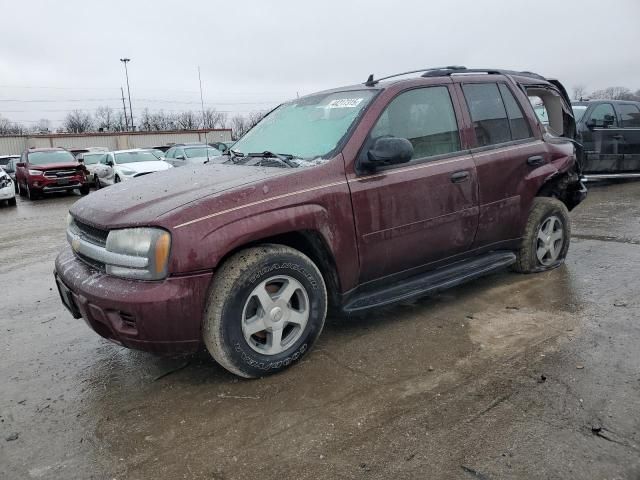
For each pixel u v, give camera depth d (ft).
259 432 8.68
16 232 32.01
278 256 10.16
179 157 56.34
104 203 10.66
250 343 10.12
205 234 9.29
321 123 12.42
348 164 11.18
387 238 11.71
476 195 13.34
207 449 8.32
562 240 16.35
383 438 8.34
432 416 8.84
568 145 16.53
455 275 13.30
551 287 14.94
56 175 56.54
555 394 9.30
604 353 10.73
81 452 8.43
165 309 9.13
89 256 10.21
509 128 14.70
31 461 8.26
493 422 8.57
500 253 14.85
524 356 10.80
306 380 10.29
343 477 7.52
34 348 12.73
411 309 13.79
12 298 17.08
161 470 7.88
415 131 12.47
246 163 12.17
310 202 10.46
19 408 9.89
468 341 11.69
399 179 11.79
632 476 7.18
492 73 15.06
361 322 13.07
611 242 20.02
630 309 13.03
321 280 10.93
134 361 11.69
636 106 35.55
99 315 9.70
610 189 34.17
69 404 9.96
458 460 7.71
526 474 7.33
